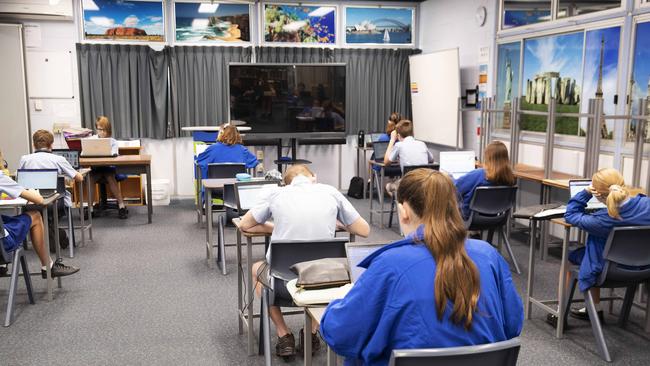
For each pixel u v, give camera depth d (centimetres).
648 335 348
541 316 381
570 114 486
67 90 755
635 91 472
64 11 729
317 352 319
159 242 570
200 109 787
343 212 297
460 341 132
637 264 309
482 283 136
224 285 440
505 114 662
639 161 444
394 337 134
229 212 464
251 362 311
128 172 647
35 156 507
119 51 755
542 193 529
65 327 359
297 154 848
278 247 257
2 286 436
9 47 722
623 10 480
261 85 770
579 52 538
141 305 397
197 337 345
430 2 823
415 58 808
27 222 383
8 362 310
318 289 188
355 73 831
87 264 495
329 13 821
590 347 332
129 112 768
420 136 816
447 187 138
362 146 816
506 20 655
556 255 528
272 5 802
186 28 779
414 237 138
